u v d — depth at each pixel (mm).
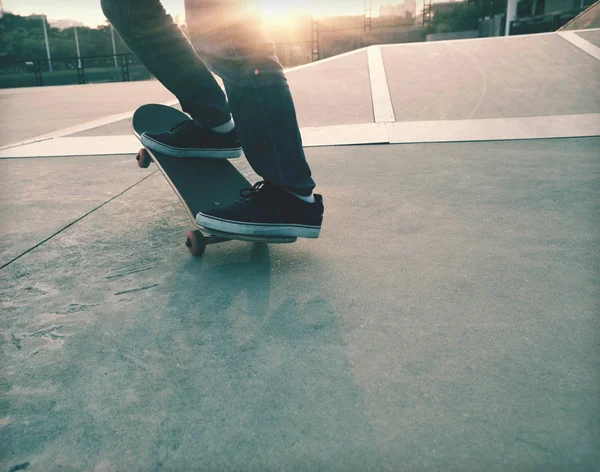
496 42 4879
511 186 1894
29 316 1073
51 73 22281
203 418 736
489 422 698
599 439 655
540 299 1034
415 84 4004
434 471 621
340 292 1112
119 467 655
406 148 2783
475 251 1299
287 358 873
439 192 1864
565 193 1762
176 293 1148
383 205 1737
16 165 2842
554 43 4602
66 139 3438
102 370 868
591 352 844
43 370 876
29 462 671
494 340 896
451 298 1060
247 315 1029
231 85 1126
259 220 1213
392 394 766
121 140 3328
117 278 1249
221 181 1550
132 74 17812
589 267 1168
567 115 3068
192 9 1081
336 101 3865
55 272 1306
